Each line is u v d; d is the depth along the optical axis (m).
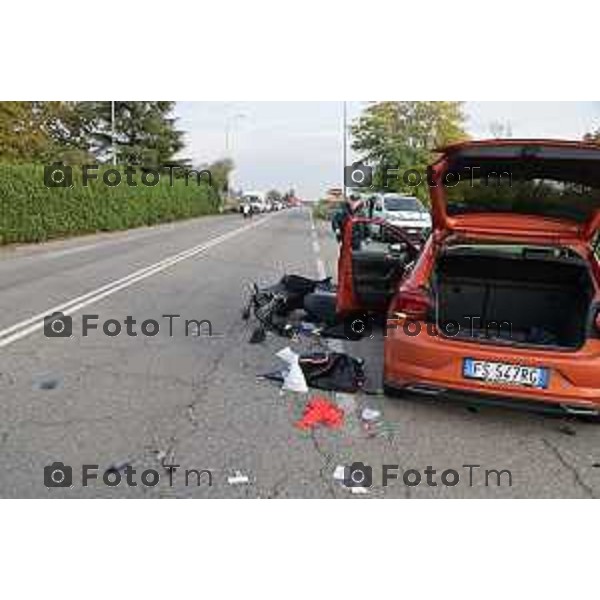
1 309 7.41
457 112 33.97
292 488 3.19
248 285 9.91
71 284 9.64
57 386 4.58
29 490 3.09
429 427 4.00
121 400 4.32
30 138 26.83
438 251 4.38
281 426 3.93
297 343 6.00
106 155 45.38
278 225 33.03
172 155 49.75
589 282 4.16
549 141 3.79
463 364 3.82
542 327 4.84
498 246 4.51
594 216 4.23
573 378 3.65
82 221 21.72
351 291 5.66
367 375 5.02
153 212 31.75
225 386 4.68
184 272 11.44
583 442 3.86
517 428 4.04
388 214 17.62
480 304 4.93
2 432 3.73
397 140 32.81
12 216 16.58
